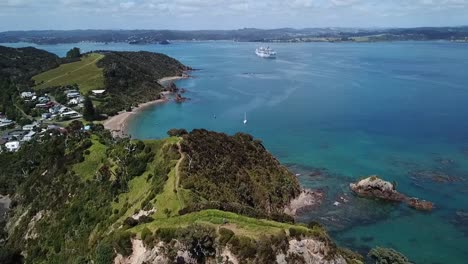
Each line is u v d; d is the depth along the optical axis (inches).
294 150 5821.9
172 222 2603.3
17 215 4274.1
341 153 5649.6
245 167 4244.6
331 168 5123.0
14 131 7076.8
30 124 7495.1
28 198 4350.4
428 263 3147.1
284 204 4101.9
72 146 4739.2
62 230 3523.6
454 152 5536.4
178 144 3747.5
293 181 4505.4
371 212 4008.4
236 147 4475.9
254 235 2417.6
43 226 3752.5
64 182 4131.4
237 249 2349.9
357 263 2851.9
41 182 4416.8
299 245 2475.4
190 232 2389.3
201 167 3565.5
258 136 6535.4
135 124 7564.0
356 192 4429.1
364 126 6929.1
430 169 4977.9
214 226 2502.5
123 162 3833.7
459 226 3683.6
